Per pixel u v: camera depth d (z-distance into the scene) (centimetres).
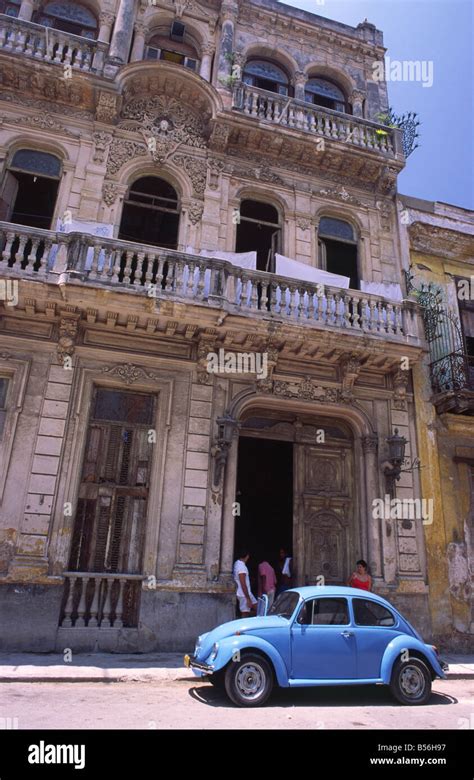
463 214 1440
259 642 617
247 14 1471
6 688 646
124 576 918
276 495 1227
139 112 1234
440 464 1184
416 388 1212
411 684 658
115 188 1157
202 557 962
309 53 1513
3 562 866
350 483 1155
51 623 857
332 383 1148
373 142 1382
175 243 1191
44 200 1148
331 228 1334
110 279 967
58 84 1151
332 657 634
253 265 1171
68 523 913
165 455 998
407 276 1308
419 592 1059
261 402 1111
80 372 999
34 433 940
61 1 1336
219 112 1227
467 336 1348
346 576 1096
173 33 1370
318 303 1101
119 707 579
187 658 664
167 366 1053
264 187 1283
